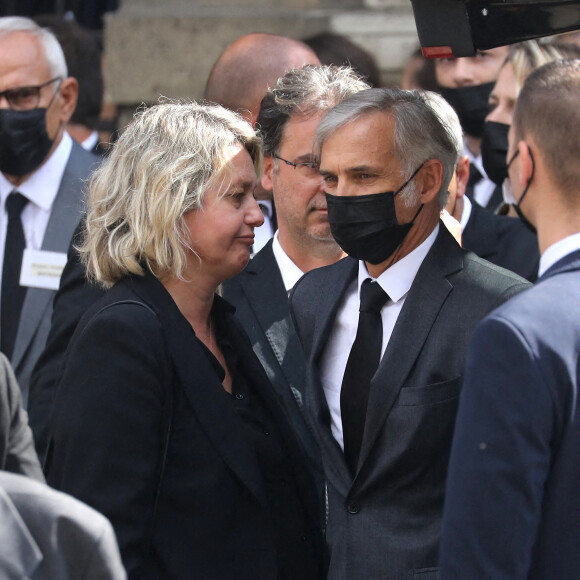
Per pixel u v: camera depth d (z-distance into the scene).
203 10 26.95
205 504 10.08
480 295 10.77
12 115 17.30
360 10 26.88
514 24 10.68
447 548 8.56
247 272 13.98
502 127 16.56
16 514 7.32
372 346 11.22
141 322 10.07
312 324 12.23
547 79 9.25
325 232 13.50
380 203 10.77
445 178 11.13
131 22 27.00
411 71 22.42
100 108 22.59
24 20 17.89
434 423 10.61
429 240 11.20
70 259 14.52
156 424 9.97
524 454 8.35
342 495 11.16
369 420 10.83
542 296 8.72
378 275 11.38
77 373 10.03
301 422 12.94
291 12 26.83
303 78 13.48
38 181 17.70
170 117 10.66
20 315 17.19
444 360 10.71
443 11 10.73
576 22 10.52
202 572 10.01
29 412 14.94
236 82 16.67
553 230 9.11
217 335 11.27
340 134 10.81
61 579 7.34
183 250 10.45
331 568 11.25
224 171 10.47
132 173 10.52
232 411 10.40
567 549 8.53
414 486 10.80
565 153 9.00
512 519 8.34
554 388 8.45
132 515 9.69
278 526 10.87
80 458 9.80
